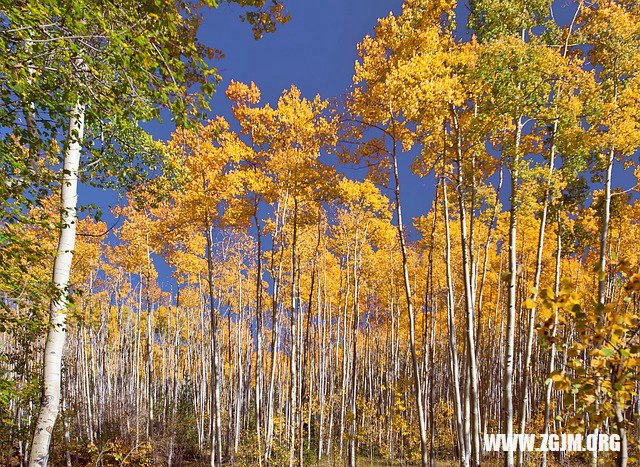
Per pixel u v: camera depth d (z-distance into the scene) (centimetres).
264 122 1068
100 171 506
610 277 834
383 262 1786
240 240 1708
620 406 197
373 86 750
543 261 1454
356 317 1333
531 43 701
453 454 1530
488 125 687
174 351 2420
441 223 1264
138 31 270
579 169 773
